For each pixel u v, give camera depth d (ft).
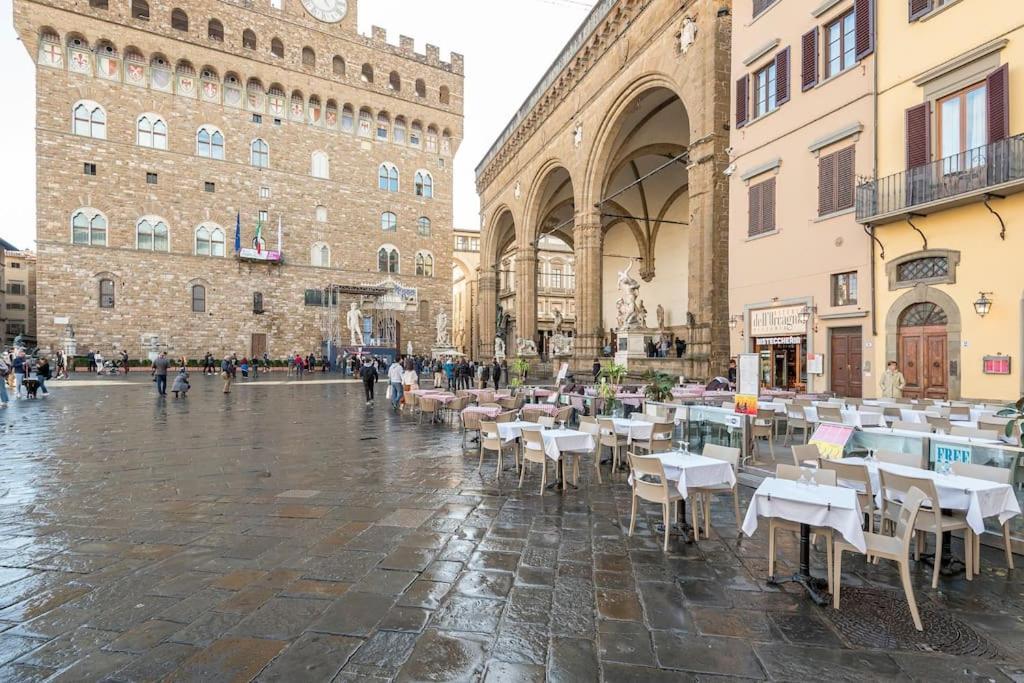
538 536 19.77
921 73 41.73
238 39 137.08
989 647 12.62
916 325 42.86
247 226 138.41
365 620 13.37
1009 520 18.79
